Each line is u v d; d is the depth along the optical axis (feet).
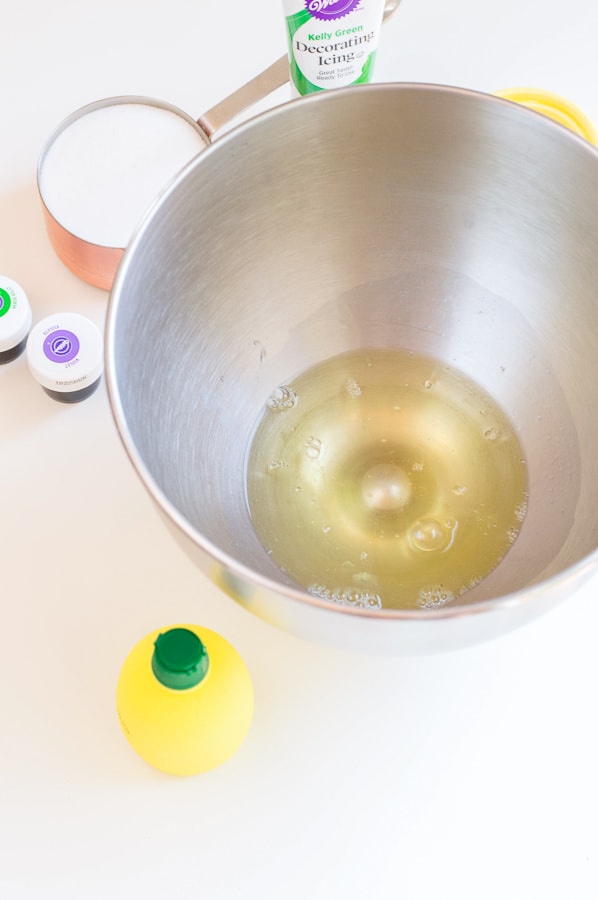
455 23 2.16
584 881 1.65
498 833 1.67
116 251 1.89
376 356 1.98
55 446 1.90
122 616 1.79
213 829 1.67
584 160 1.61
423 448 1.92
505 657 1.77
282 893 1.64
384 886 1.64
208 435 1.82
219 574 1.43
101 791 1.69
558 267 1.78
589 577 1.42
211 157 1.60
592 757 1.72
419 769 1.71
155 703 1.60
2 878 1.64
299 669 1.76
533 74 2.13
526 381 1.89
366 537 1.84
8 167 2.07
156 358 1.67
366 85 1.63
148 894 1.63
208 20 2.17
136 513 1.85
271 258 1.83
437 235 1.86
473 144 1.70
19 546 1.82
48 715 1.73
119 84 2.12
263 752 1.71
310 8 1.75
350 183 1.78
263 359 1.91
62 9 2.17
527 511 1.82
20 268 2.01
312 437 1.92
